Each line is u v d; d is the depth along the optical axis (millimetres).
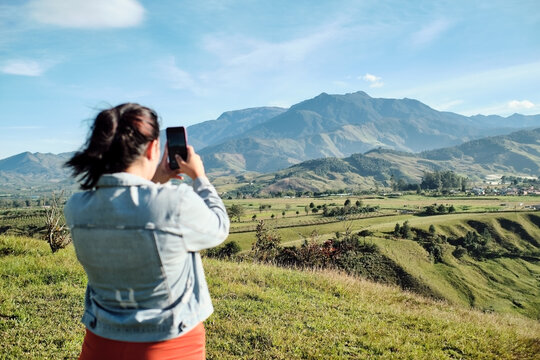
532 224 132750
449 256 100250
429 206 169750
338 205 190250
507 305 82062
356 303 8875
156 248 1444
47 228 11008
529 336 8016
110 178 1509
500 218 135125
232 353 5418
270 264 14477
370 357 5750
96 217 1476
